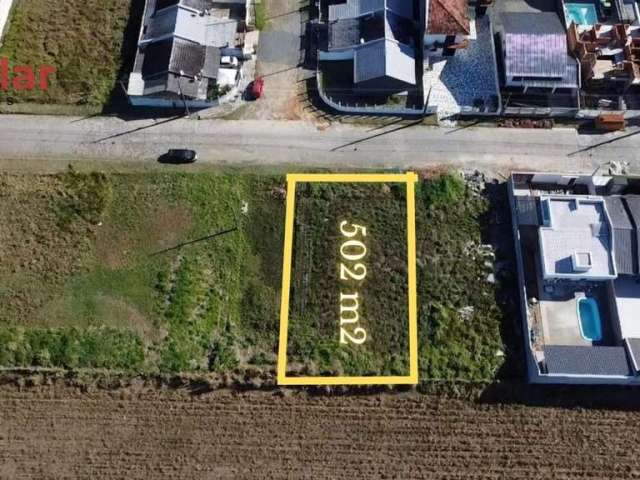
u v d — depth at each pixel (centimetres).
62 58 5866
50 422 4494
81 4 6091
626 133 5425
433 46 5672
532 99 5575
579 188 5175
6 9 6044
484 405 4509
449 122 5497
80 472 4347
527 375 4578
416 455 4375
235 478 4334
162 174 5309
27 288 4903
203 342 4728
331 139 5450
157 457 4391
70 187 5244
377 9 5709
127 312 4825
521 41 5509
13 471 4347
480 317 4759
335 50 5669
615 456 4347
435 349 4669
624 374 4372
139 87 5525
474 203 5166
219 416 4509
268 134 5488
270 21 5978
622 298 4741
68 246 5044
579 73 5466
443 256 4975
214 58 5700
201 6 5922
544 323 4722
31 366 4644
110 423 4491
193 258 4997
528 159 5331
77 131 5528
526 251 4944
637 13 5850
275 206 5175
